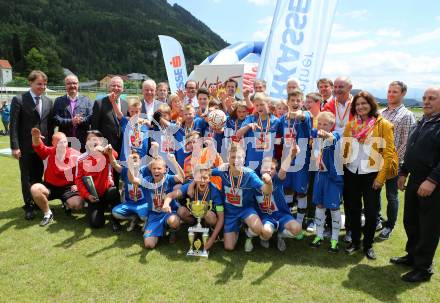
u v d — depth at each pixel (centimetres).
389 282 358
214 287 338
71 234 457
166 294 324
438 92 347
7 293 321
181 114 598
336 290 340
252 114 486
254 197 435
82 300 313
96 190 484
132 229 477
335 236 430
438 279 365
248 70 1012
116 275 355
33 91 514
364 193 410
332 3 643
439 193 345
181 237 461
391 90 485
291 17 643
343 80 463
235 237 425
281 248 427
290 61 650
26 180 512
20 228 472
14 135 502
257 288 339
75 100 549
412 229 387
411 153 372
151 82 583
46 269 363
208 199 432
